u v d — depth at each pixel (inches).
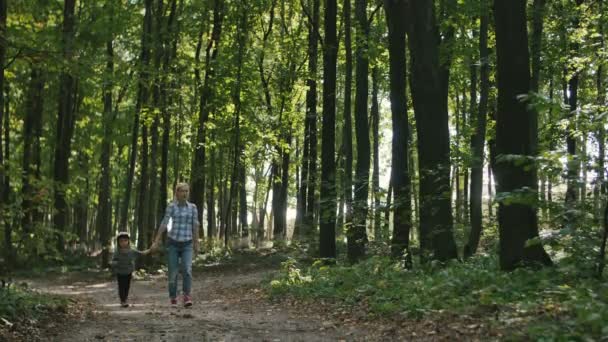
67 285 807.1
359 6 791.7
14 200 428.5
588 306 232.5
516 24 361.7
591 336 211.9
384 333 288.7
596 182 293.9
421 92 476.1
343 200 604.4
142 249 1009.5
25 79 965.2
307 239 1088.8
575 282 302.5
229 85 1073.5
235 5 1035.3
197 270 1019.9
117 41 1009.5
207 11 1035.3
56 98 1088.8
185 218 438.9
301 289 493.0
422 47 473.1
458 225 669.9
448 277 369.4
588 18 713.0
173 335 289.6
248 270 994.7
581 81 959.6
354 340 277.0
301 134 1405.0
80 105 1190.9
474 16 670.5
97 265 1064.8
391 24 562.6
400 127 561.9
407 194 542.6
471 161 621.3
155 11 1038.4
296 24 1376.7
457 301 307.6
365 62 759.7
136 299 587.5
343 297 420.8
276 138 1202.6
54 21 971.9
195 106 1114.1
